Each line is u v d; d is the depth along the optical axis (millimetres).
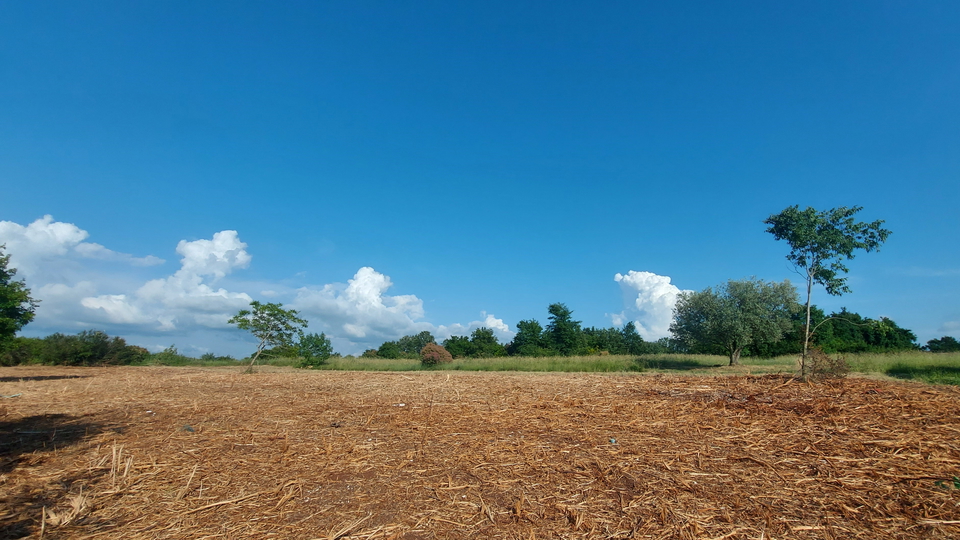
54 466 5238
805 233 11680
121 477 4852
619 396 9117
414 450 5637
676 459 5105
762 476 4582
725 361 22984
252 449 5828
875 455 5098
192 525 3771
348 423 7203
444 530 3633
